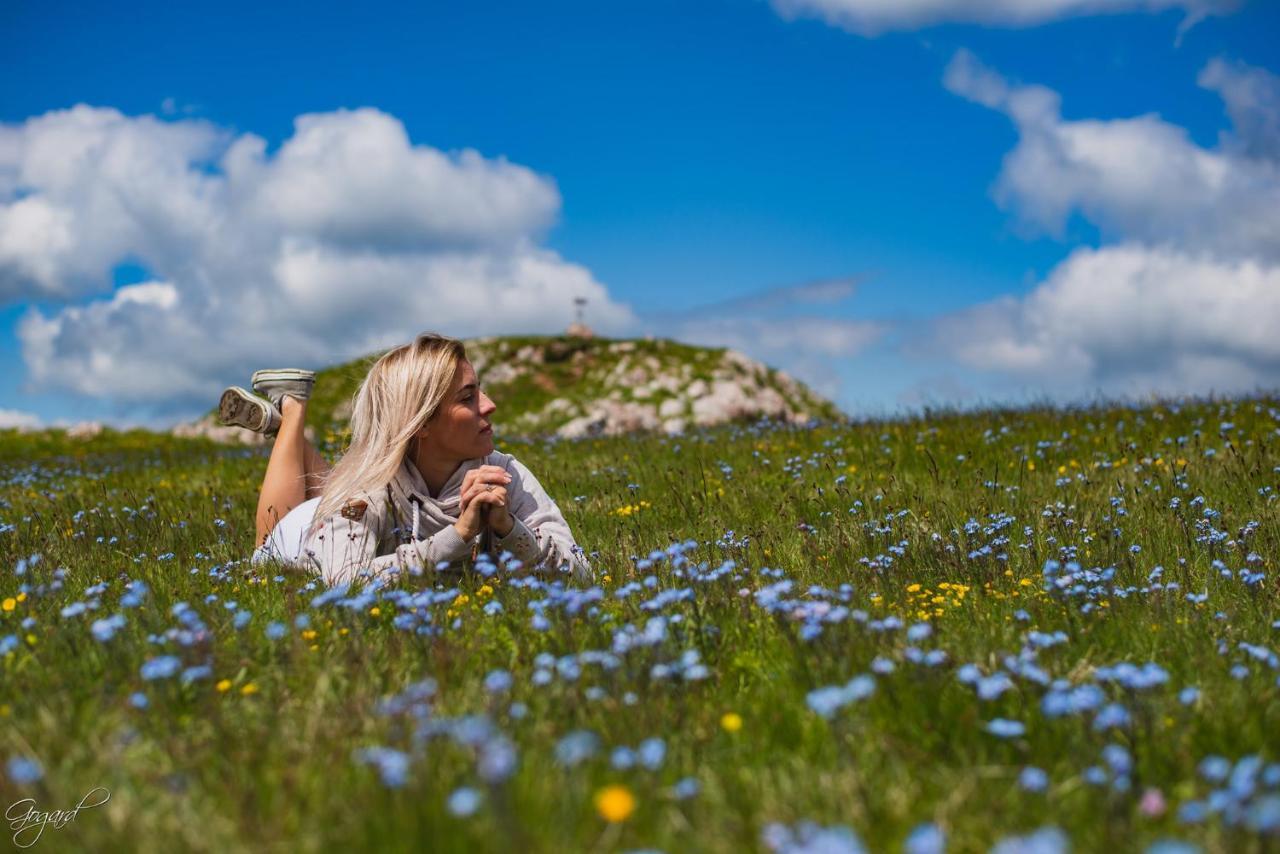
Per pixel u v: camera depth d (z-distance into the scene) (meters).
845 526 6.00
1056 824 2.41
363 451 4.86
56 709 2.99
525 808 2.39
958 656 3.50
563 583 4.56
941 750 2.84
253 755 2.72
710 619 3.89
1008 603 4.34
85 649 3.53
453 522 4.89
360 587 4.35
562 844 2.29
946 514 6.39
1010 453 9.02
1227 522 5.83
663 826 2.39
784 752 2.87
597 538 6.27
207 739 2.88
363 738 2.87
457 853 2.26
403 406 4.79
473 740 2.36
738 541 5.62
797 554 5.53
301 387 5.85
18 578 4.96
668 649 3.50
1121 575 4.77
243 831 2.37
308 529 4.92
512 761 2.20
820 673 3.28
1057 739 2.82
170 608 4.18
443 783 2.53
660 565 4.80
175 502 8.45
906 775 2.64
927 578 4.87
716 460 9.79
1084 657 3.51
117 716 2.96
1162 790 2.59
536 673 3.21
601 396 46.84
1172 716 2.99
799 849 2.06
